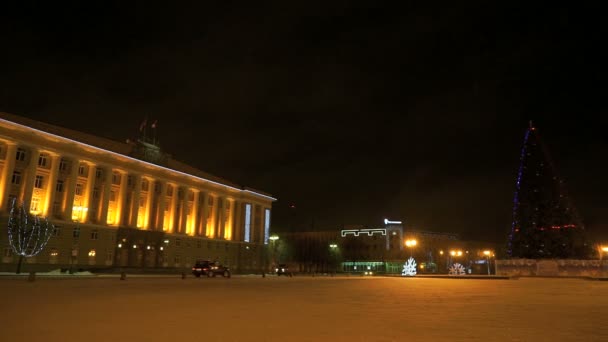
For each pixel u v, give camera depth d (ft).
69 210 216.13
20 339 26.13
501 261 195.93
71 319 34.94
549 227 182.09
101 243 228.63
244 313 40.88
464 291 83.41
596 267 177.88
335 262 407.64
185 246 285.02
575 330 31.24
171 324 33.01
